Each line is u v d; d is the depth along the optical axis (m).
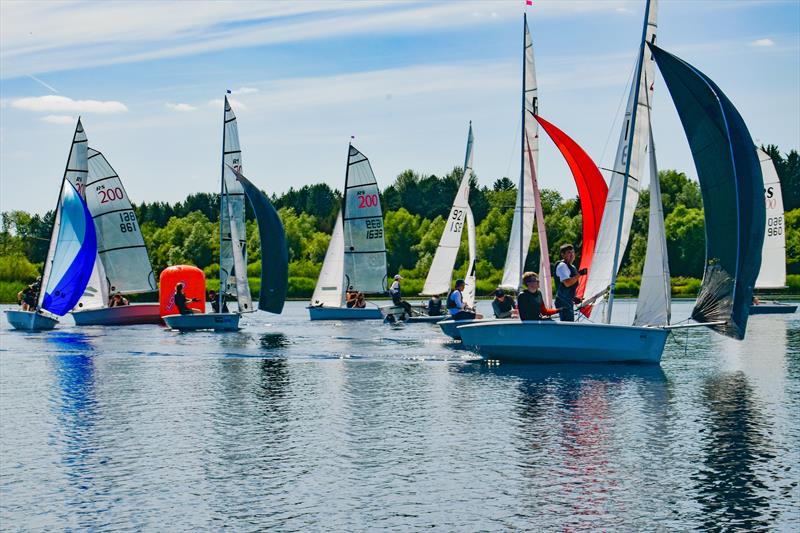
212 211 185.25
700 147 25.95
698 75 25.70
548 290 32.97
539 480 14.38
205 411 20.38
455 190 163.00
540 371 25.97
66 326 50.78
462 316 37.47
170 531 12.29
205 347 35.50
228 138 49.25
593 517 12.62
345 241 57.25
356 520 12.62
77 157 52.12
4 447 16.91
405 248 129.50
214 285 117.38
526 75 36.72
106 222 56.88
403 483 14.30
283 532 12.20
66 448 16.80
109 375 26.78
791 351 32.53
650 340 26.91
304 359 30.55
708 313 26.16
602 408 20.02
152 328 48.34
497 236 115.31
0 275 103.19
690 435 17.22
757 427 17.88
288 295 102.50
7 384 24.95
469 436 17.38
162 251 141.00
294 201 190.38
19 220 172.62
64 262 47.28
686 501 13.23
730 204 25.58
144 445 16.97
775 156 141.00
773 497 13.36
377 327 47.59
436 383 24.08
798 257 106.94
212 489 14.12
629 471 14.79
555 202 128.25
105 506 13.34
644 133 28.12
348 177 57.09
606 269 28.55
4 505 13.41
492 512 12.88
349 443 16.95
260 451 16.42
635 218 109.69
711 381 23.91
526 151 36.97
